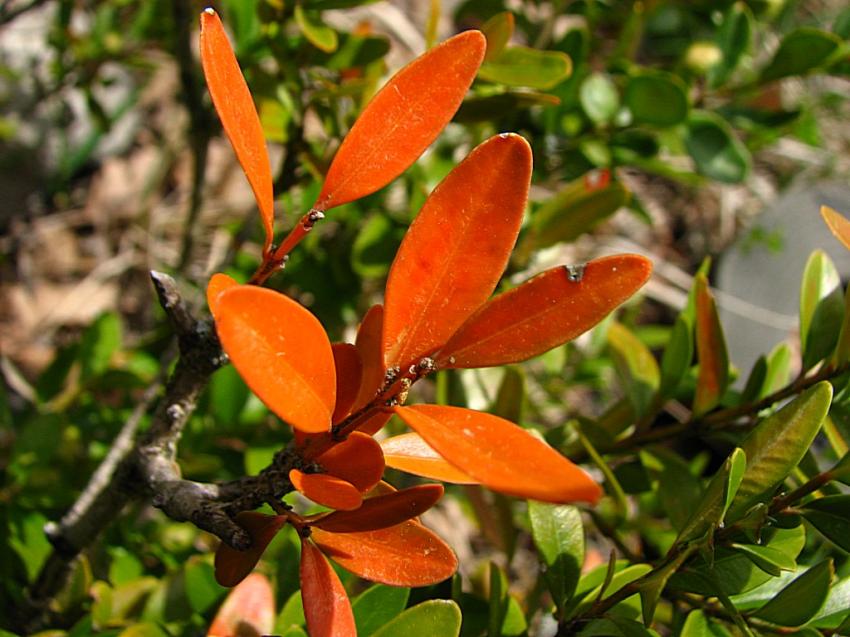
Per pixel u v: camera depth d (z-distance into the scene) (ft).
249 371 0.51
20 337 1.63
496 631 0.71
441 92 0.58
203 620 0.78
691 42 1.29
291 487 0.58
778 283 1.66
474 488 0.87
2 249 1.69
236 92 0.56
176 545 1.02
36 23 1.69
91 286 1.63
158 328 1.25
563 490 0.49
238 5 0.98
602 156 1.10
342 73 0.90
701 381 0.79
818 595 0.62
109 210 1.78
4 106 1.66
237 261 1.18
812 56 1.07
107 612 0.80
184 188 1.78
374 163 0.58
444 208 0.56
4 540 0.87
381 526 0.57
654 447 0.82
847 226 0.63
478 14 1.20
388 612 0.69
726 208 1.90
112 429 1.08
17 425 1.14
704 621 0.66
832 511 0.63
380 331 0.61
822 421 0.62
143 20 1.26
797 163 1.92
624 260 0.56
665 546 0.95
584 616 0.66
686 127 1.11
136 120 1.83
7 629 0.83
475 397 0.88
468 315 0.56
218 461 0.92
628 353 0.87
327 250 1.13
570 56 1.05
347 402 0.58
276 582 0.78
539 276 0.56
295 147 0.86
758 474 0.63
